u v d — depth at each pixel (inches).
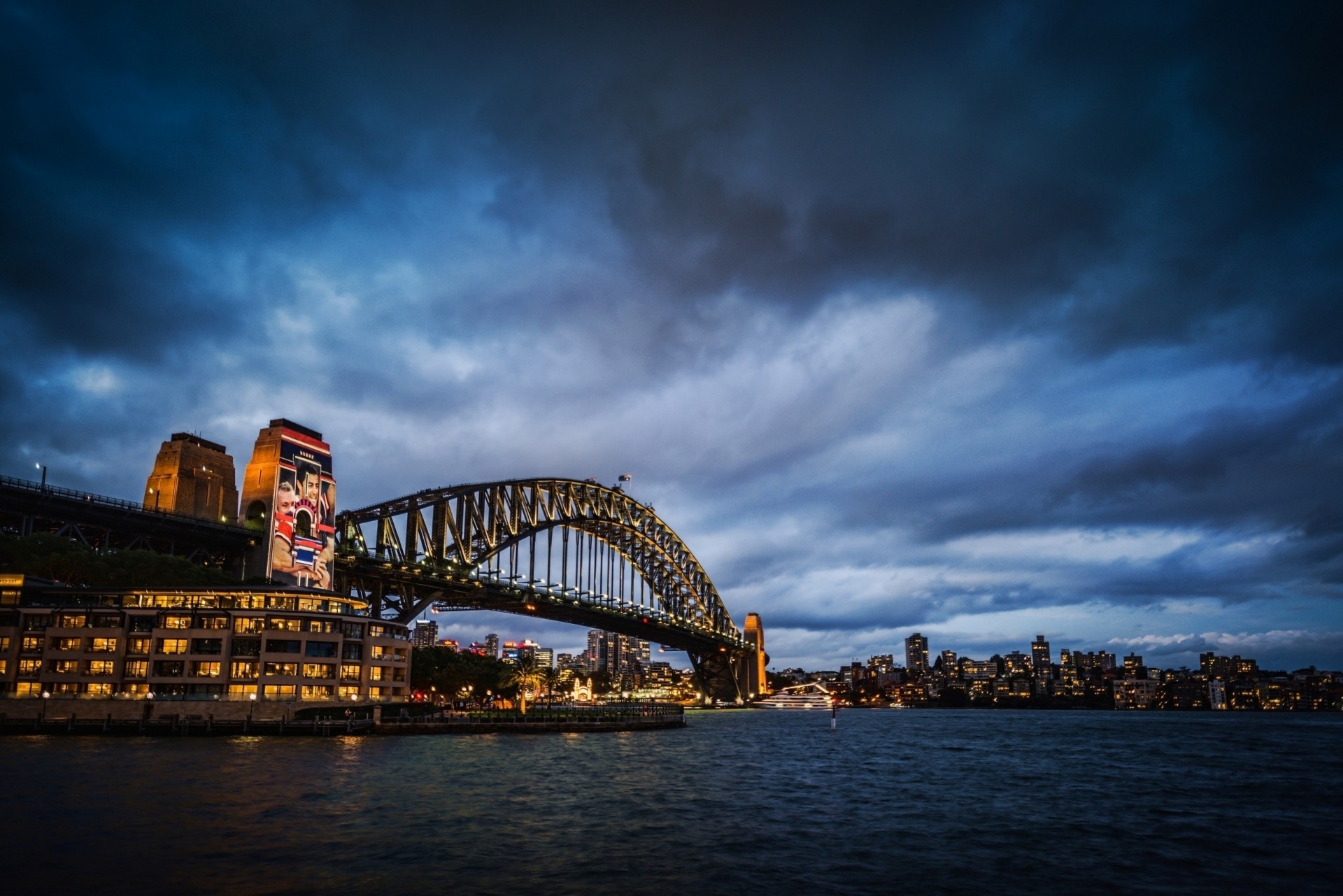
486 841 1924.2
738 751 5027.1
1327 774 3934.5
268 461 5890.8
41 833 1877.5
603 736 5900.6
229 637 4758.9
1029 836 2194.9
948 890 1625.2
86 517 5039.4
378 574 6732.3
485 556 7726.4
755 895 1563.7
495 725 5516.7
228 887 1510.8
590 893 1541.6
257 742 4111.7
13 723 4485.7
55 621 4763.8
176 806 2228.1
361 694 5032.0
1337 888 1706.4
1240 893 1653.5
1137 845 2098.9
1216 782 3565.5
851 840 2087.8
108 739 4200.3
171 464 6136.8
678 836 2079.2
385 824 2087.8
